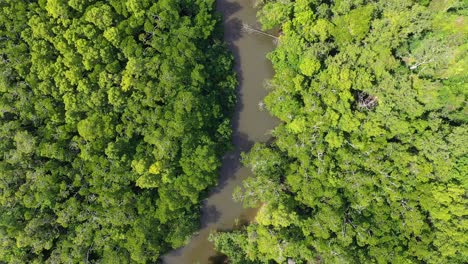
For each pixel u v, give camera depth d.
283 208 43.00
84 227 44.41
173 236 45.59
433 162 43.00
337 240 43.06
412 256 42.44
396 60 45.06
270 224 45.00
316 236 43.38
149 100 44.38
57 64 44.25
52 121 45.38
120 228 44.81
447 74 43.69
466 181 41.88
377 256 42.22
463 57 42.66
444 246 41.28
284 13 45.88
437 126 43.47
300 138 44.97
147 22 45.19
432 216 42.56
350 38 44.50
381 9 44.94
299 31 46.53
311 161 44.72
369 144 43.91
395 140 45.38
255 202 45.91
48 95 45.53
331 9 46.38
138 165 43.59
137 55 45.00
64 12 44.19
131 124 44.78
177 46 45.00
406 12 42.72
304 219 44.38
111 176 44.16
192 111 44.47
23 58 44.81
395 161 43.28
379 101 44.00
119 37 44.78
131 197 44.91
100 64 45.03
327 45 45.78
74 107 44.22
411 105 43.38
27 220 44.59
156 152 44.22
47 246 43.81
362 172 43.69
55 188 44.28
